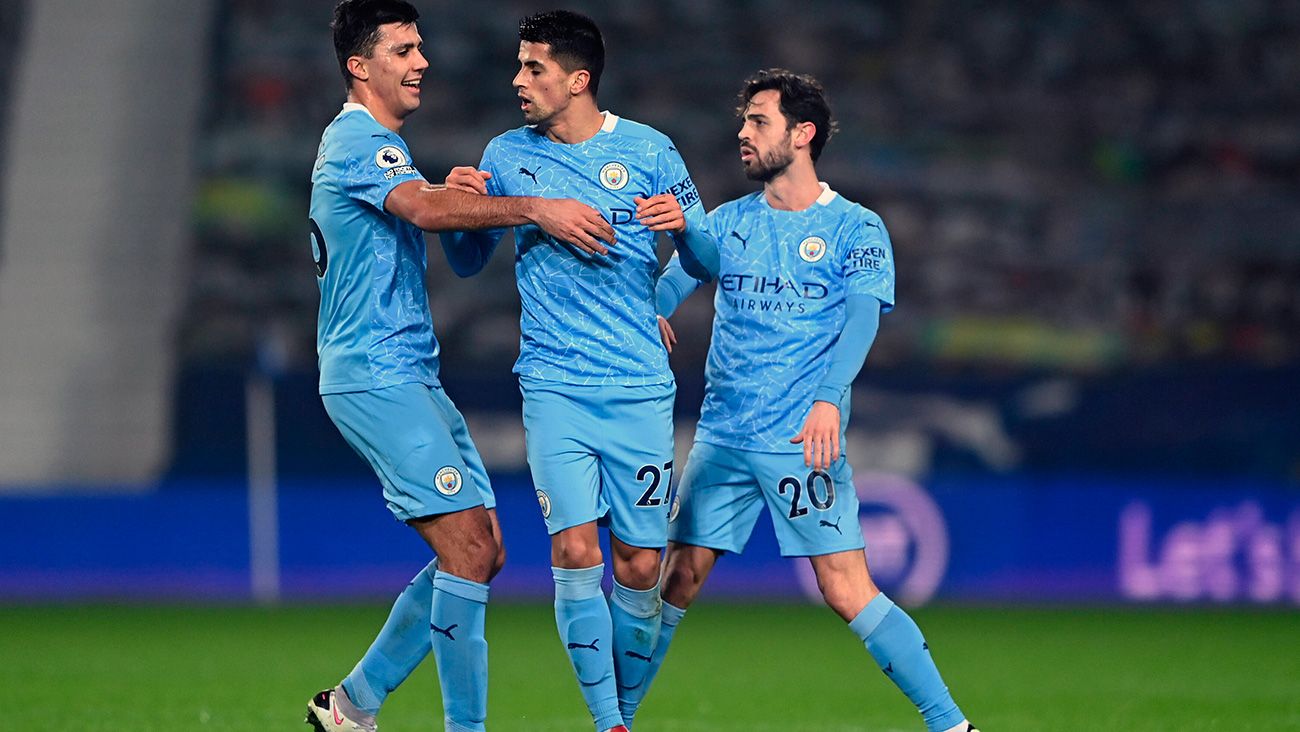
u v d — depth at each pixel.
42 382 60.25
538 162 17.98
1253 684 27.75
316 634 36.44
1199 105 72.94
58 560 47.50
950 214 68.25
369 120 17.30
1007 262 66.25
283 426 49.91
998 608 45.03
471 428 49.69
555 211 16.53
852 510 18.42
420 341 17.36
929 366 62.75
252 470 49.62
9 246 63.47
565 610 17.45
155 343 61.56
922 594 47.03
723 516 18.97
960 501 47.41
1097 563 47.47
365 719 17.72
